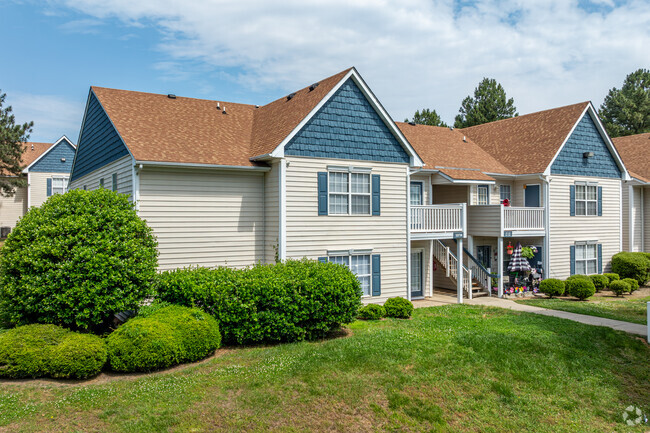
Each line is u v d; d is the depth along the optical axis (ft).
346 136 56.44
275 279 38.93
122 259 35.50
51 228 34.37
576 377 35.04
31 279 32.73
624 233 96.68
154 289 38.42
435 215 65.00
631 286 76.43
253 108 71.31
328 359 34.22
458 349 38.11
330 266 44.29
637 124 174.70
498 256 73.26
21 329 30.81
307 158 53.57
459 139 89.92
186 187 50.83
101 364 30.17
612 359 38.88
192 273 41.09
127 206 39.55
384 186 59.62
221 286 38.06
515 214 74.74
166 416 25.35
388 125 59.72
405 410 28.40
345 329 45.11
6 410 24.89
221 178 53.01
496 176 78.89
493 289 74.02
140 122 54.65
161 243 49.26
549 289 72.13
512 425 28.09
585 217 84.84
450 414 28.76
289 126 53.26
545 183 78.79
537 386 33.14
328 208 55.21
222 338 38.52
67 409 25.48
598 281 77.00
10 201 114.42
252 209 54.95
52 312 33.71
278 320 38.34
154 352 31.17
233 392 28.63
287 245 52.21
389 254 59.98
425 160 73.31
